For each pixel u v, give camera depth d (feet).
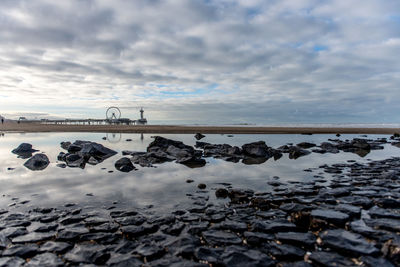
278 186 25.66
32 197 21.63
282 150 54.90
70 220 16.69
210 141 75.20
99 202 20.43
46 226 15.72
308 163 40.22
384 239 13.99
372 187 24.89
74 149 52.85
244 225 15.96
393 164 37.86
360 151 55.93
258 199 20.12
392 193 22.77
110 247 13.28
